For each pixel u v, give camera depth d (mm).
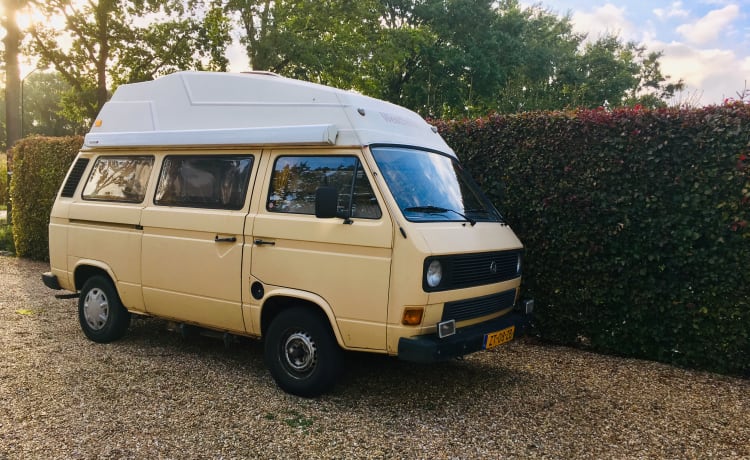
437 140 5789
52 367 5414
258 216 5000
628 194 6059
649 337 6180
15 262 12219
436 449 3939
